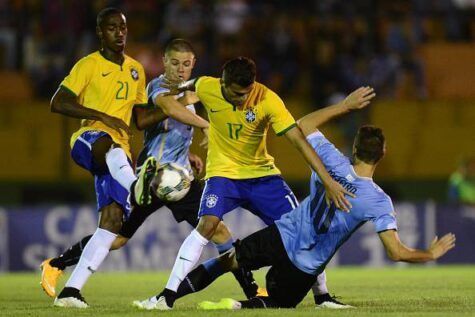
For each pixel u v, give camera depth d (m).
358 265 59.31
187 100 27.73
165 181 25.08
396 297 31.14
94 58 28.78
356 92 25.42
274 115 26.28
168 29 68.62
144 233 57.78
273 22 70.50
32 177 64.75
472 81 71.31
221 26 70.25
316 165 24.34
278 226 25.05
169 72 29.98
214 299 31.27
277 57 69.25
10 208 57.81
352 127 65.31
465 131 66.31
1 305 29.20
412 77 69.38
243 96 26.09
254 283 28.62
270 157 28.34
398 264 59.16
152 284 41.84
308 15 70.94
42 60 68.81
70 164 64.50
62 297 27.50
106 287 39.59
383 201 23.98
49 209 57.91
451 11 73.06
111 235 27.95
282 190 28.06
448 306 26.78
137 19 70.50
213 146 27.56
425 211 59.97
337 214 24.22
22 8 69.88
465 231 60.19
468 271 51.94
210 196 26.95
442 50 72.19
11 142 64.94
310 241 24.58
